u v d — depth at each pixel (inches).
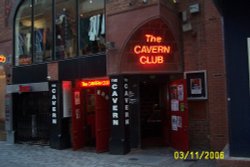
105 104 484.4
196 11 450.6
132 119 477.7
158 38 450.6
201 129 451.2
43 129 573.3
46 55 559.2
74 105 507.2
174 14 463.2
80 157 450.9
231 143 306.5
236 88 305.4
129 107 475.8
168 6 452.8
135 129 478.0
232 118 306.5
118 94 453.7
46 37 561.0
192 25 456.8
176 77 471.5
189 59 459.5
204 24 447.2
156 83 503.8
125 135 452.8
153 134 520.1
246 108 302.5
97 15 495.8
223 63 430.0
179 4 470.6
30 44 583.8
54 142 526.3
